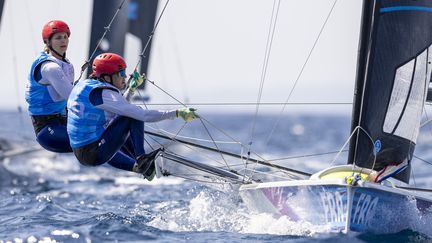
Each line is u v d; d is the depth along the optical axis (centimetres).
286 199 2575
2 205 3384
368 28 2648
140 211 3200
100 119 2386
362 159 2545
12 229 2686
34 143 5916
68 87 2466
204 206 2975
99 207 3456
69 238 2519
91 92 2369
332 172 2600
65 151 2594
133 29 5900
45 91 2523
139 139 2402
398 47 2552
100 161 2416
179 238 2528
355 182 2370
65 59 2573
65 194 4034
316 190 2470
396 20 2544
